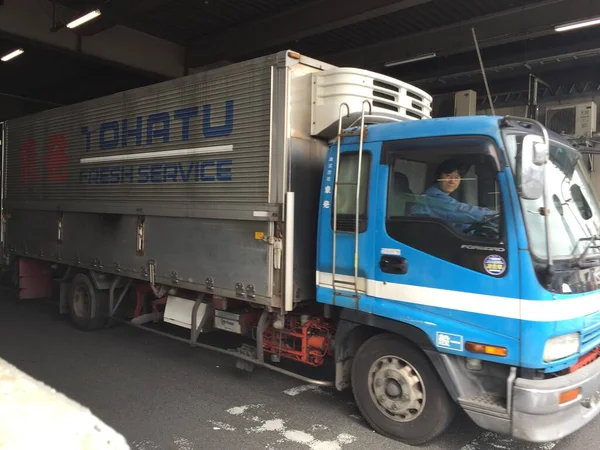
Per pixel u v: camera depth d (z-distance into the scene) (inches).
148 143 227.5
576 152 158.4
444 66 476.7
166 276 218.7
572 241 134.6
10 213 344.2
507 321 125.7
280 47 482.6
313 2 410.0
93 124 264.4
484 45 396.8
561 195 139.1
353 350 166.4
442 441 153.6
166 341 265.3
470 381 137.2
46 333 278.5
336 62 497.4
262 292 177.5
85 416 100.0
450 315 135.6
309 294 179.3
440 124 141.6
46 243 306.7
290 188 171.9
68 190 283.9
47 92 752.3
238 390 196.4
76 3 449.4
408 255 143.4
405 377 147.4
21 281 333.1
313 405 181.5
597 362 142.2
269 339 196.7
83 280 281.3
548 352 123.7
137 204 231.9
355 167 157.9
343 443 150.8
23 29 434.3
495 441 154.3
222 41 508.7
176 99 213.2
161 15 462.3
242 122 184.5
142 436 154.2
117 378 207.8
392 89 184.4
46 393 109.7
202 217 198.5
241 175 184.1
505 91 461.4
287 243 169.2
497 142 129.9
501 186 128.2
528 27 364.5
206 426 162.6
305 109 176.4
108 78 647.8
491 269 128.4
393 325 147.3
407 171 146.3
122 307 273.4
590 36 394.6
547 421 122.6
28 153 324.8
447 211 137.4
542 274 122.5
